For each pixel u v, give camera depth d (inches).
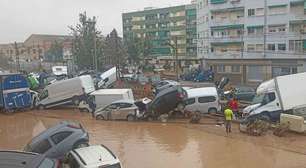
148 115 1251.8
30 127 1230.9
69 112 1502.2
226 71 2866.6
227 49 2920.8
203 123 1178.0
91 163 550.3
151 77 2431.1
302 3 2495.1
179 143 941.2
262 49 2687.0
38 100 1577.3
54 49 4702.3
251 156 805.2
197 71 2783.0
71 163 580.4
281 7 2588.6
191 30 4643.2
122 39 4276.6
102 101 1435.8
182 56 4392.2
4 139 1072.8
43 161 303.4
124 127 1166.3
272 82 1120.2
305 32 2495.1
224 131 1052.5
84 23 2945.4
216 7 2955.2
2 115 1469.0
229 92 1617.9
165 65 3929.6
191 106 1283.2
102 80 1939.0
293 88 1079.0
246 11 2765.7
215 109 1284.4
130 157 830.5
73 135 724.0
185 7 4685.0
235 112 1238.3
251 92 1578.5
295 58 2524.6
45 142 709.3
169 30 4862.2
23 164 284.2
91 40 2923.2
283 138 948.6
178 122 1214.9
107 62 3006.9
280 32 2600.9
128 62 3823.8
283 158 783.7
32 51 5831.7
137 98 1732.3
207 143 929.5
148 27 5113.2
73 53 3154.5
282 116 1011.9
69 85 1547.7
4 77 1457.9
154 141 971.3
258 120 1043.9
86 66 2970.0
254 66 2711.6
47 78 2208.4
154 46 4955.7
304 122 971.9
